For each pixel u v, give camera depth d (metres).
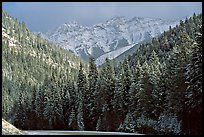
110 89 87.19
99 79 92.00
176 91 60.47
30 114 121.62
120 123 81.88
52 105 108.12
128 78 83.19
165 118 64.88
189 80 56.50
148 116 71.81
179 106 60.44
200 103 54.59
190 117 59.56
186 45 61.25
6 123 32.16
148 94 71.75
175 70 61.06
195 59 54.59
